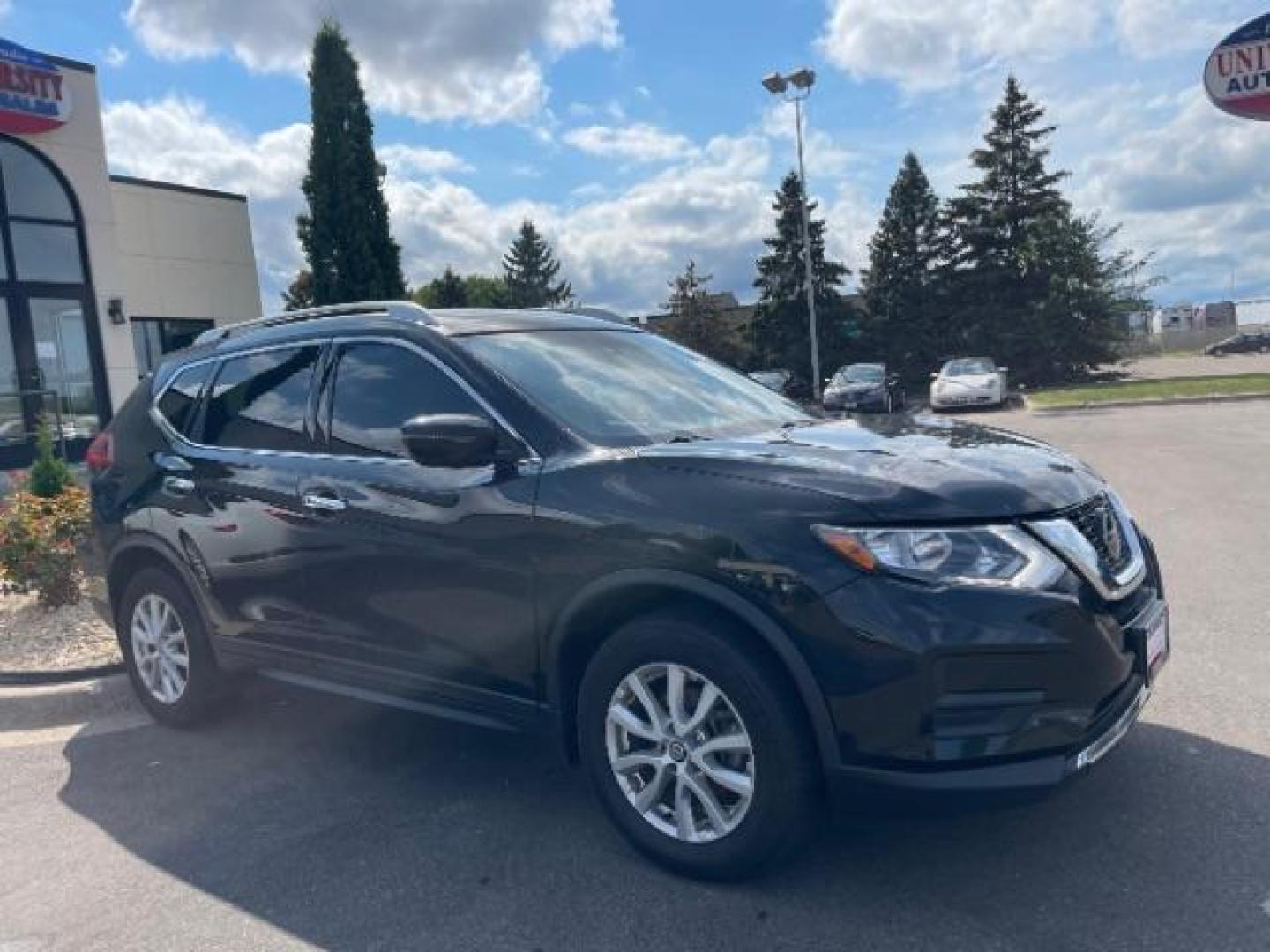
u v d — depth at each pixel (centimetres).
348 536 383
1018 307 3959
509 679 347
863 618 275
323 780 412
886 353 4634
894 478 295
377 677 387
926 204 4650
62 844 369
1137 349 5150
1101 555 301
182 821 382
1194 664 478
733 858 302
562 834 353
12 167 1541
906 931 281
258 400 435
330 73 2131
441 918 304
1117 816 337
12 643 597
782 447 331
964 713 272
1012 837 329
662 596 315
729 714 304
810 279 3303
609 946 284
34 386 1553
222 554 433
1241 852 311
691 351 478
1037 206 3959
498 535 339
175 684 477
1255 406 1869
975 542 280
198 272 2117
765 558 287
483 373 365
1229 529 781
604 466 328
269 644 423
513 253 7550
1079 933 276
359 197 2139
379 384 392
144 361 2022
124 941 302
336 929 301
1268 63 2286
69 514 648
